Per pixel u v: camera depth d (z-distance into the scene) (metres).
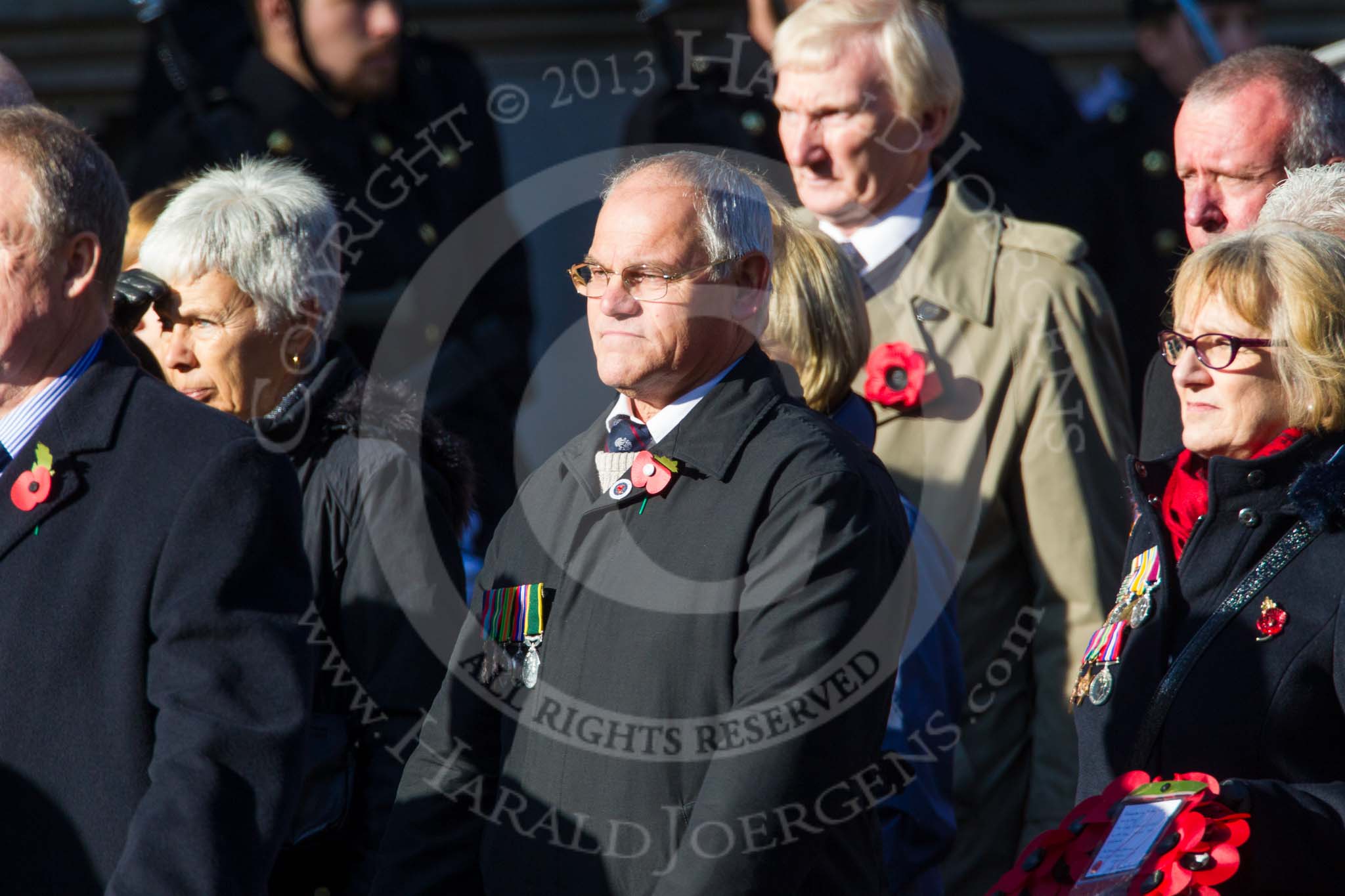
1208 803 8.59
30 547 9.52
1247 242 9.58
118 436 9.74
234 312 11.66
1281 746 9.14
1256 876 8.62
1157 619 9.73
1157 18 18.94
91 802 9.27
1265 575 9.38
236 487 9.54
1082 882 8.66
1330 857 8.68
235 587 9.41
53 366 9.83
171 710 9.14
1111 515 13.37
